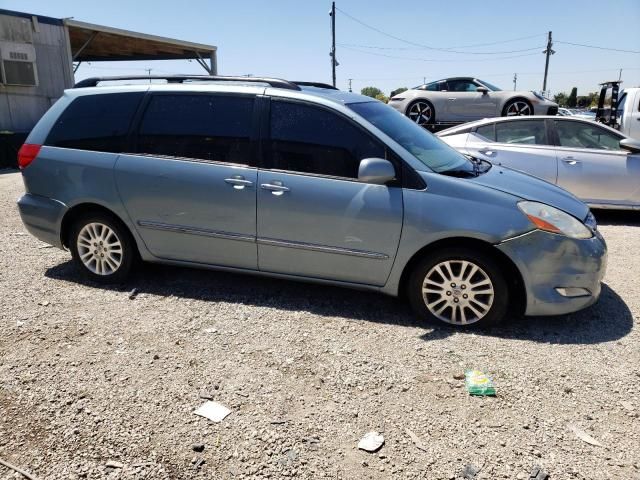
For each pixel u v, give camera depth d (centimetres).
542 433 267
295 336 369
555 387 308
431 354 346
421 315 393
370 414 281
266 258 416
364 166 368
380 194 380
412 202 375
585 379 317
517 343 362
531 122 782
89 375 314
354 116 393
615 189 726
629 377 319
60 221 461
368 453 251
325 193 388
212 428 268
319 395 298
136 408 283
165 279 477
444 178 379
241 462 244
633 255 580
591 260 370
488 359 340
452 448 255
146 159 430
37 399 289
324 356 341
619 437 264
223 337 366
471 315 387
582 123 769
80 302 425
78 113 459
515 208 368
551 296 368
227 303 425
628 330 384
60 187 455
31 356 336
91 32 1753
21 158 471
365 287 401
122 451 250
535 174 741
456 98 1477
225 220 415
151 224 436
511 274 384
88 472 237
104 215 451
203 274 491
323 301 432
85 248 466
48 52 1593
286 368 326
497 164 484
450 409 287
